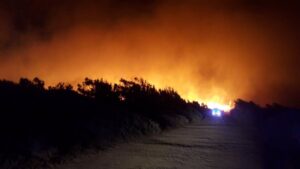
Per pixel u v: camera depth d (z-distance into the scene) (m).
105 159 8.05
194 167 7.41
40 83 13.54
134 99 18.17
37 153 7.59
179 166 7.48
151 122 13.71
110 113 12.70
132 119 12.95
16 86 11.98
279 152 9.20
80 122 10.55
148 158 8.25
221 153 9.02
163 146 10.02
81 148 8.81
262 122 18.03
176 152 9.09
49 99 11.88
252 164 7.76
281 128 14.70
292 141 11.12
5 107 9.48
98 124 10.99
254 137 12.26
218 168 7.35
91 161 7.80
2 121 8.44
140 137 11.73
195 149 9.59
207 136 12.50
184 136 12.41
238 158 8.39
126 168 7.21
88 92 16.42
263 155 8.77
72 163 7.55
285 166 7.58
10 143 7.53
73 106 12.03
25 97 11.07
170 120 16.55
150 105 18.95
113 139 10.50
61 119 10.23
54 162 7.45
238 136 12.53
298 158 8.37
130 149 9.41
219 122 19.05
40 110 10.32
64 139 8.95
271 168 7.41
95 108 12.77
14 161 6.93
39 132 8.58
